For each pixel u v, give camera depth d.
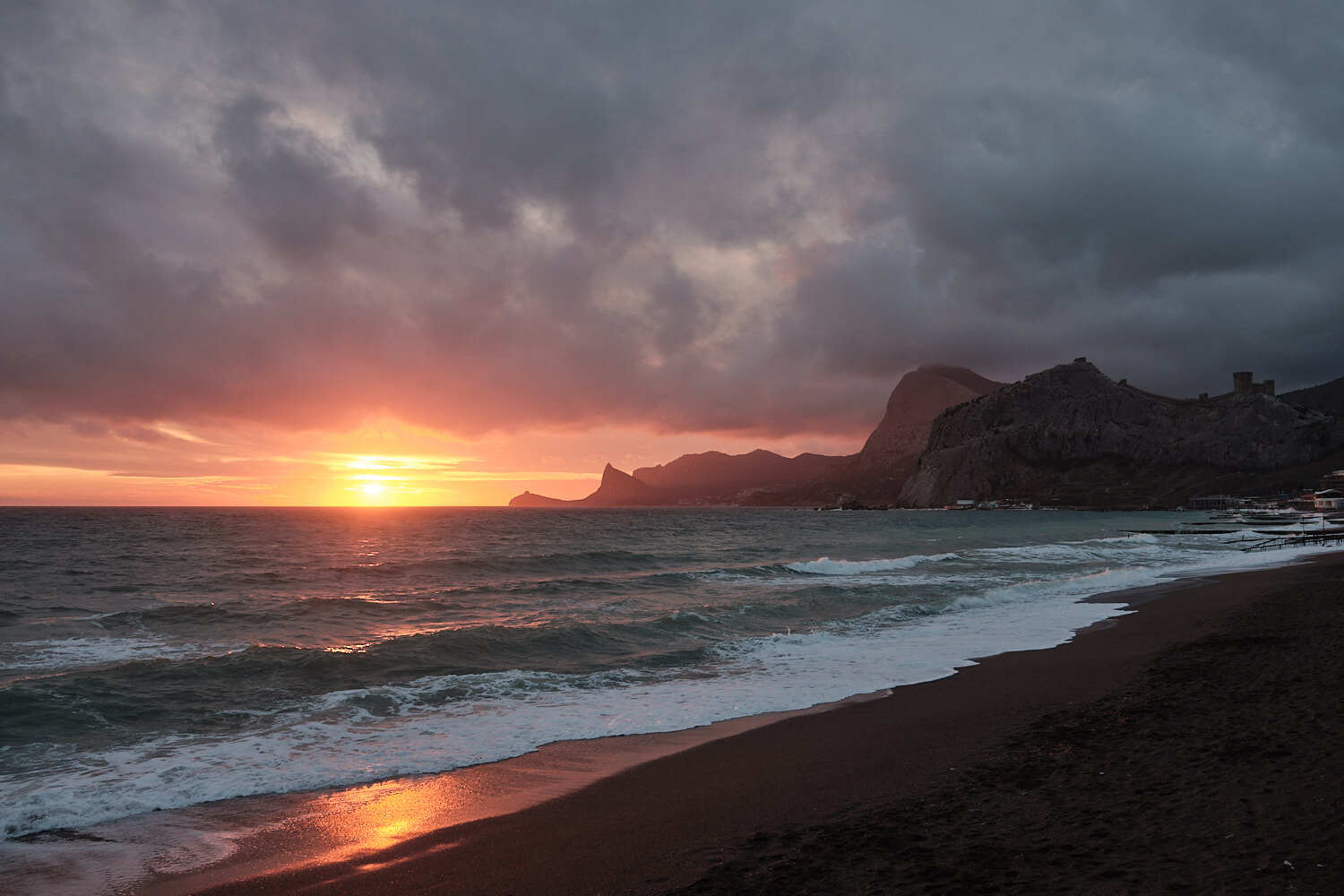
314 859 6.82
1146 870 5.32
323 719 12.07
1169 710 10.36
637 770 9.38
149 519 125.56
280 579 35.44
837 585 31.02
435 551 56.84
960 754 9.20
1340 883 4.86
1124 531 97.56
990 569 40.06
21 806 8.13
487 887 6.05
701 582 33.56
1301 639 15.23
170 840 7.32
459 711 12.59
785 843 6.57
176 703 12.77
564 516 198.50
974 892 5.21
